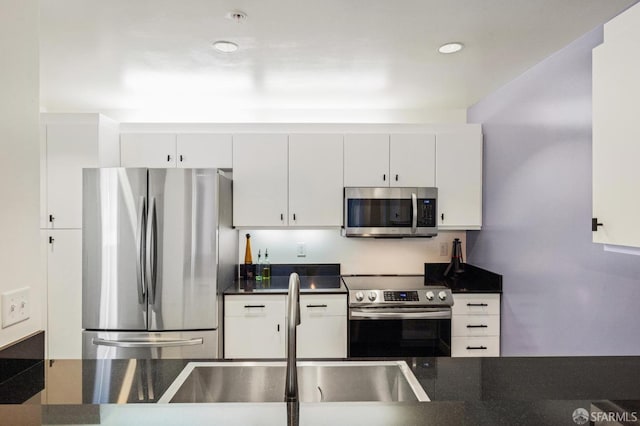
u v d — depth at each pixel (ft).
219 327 8.82
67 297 9.03
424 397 3.60
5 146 3.75
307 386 4.58
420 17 5.89
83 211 8.46
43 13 5.70
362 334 9.15
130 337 8.46
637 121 3.81
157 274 8.46
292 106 11.02
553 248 7.07
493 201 9.66
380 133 10.30
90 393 3.74
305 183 10.24
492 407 3.07
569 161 6.63
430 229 10.14
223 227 9.23
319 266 11.44
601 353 5.85
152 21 6.00
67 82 8.83
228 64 7.82
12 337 3.85
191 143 10.12
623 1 5.36
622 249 4.19
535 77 7.72
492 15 5.82
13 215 3.86
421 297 9.17
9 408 3.08
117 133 9.98
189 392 4.22
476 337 9.31
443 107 11.11
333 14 5.81
